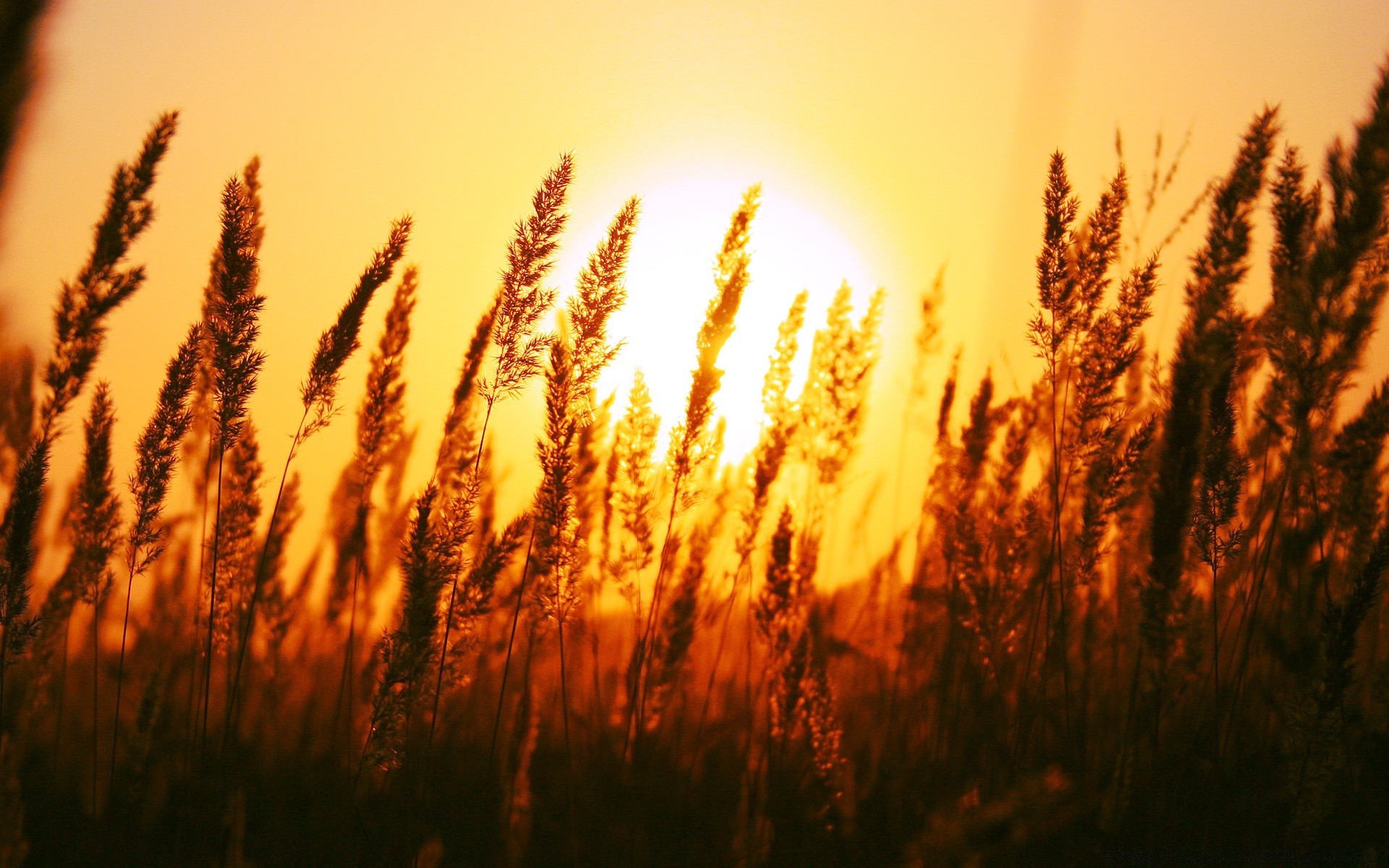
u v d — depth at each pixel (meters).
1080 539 3.04
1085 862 2.43
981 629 3.07
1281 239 2.85
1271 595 3.02
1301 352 2.85
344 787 2.81
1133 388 3.44
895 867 2.29
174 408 2.76
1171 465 2.56
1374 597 2.38
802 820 2.65
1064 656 2.85
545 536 2.58
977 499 3.32
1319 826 2.52
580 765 2.94
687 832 2.66
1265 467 3.11
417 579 2.40
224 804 2.61
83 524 2.87
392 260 2.81
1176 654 2.66
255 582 3.25
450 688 2.52
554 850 2.62
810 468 3.47
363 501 3.30
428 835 2.59
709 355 2.77
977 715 3.00
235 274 2.68
